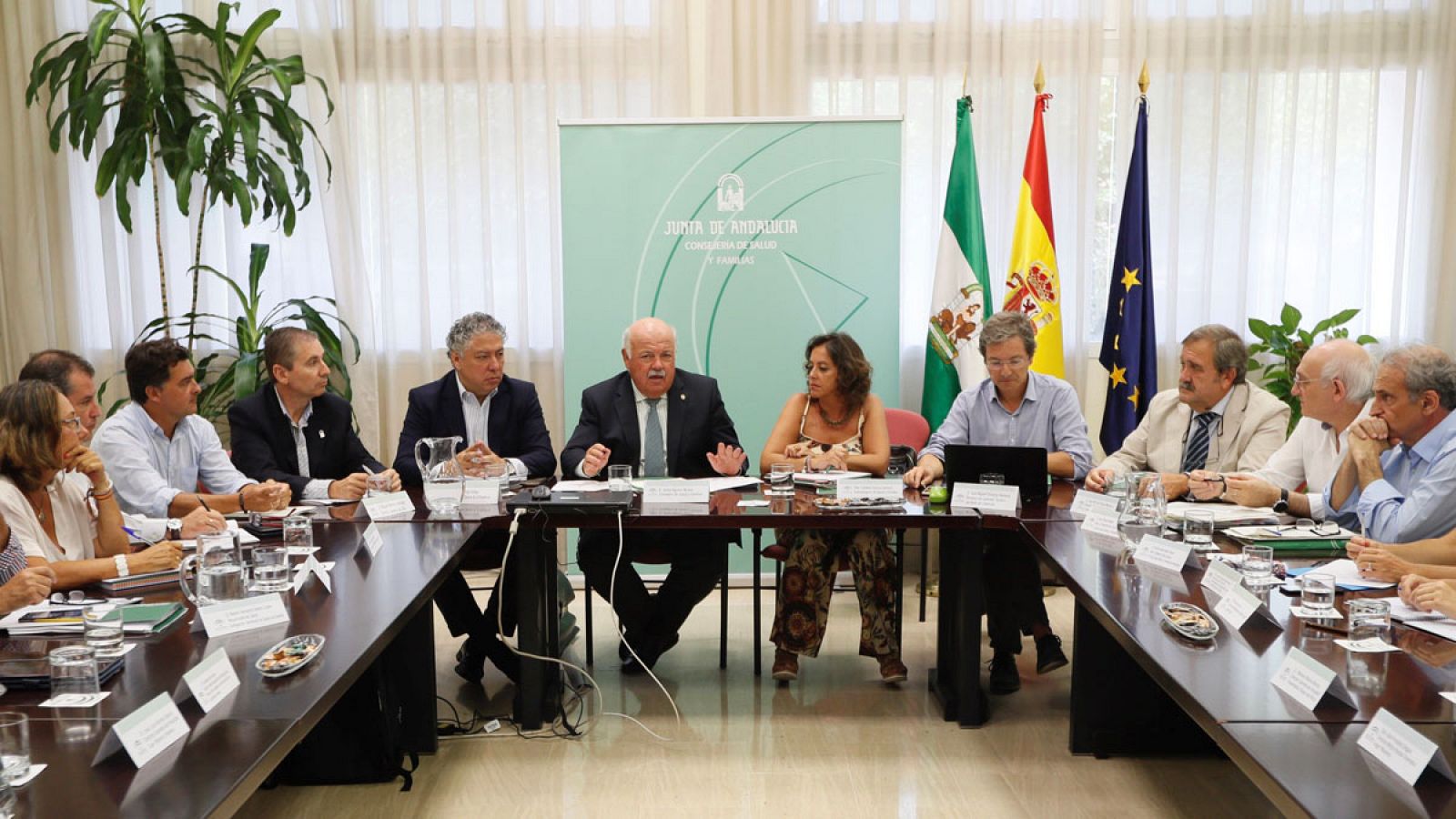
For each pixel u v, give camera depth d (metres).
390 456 5.00
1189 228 4.81
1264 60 4.74
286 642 1.77
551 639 3.07
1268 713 1.48
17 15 4.74
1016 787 2.62
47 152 4.82
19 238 4.82
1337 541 2.44
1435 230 4.77
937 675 3.24
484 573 4.68
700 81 4.85
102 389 4.68
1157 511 2.52
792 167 4.48
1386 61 4.76
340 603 2.05
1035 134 4.54
